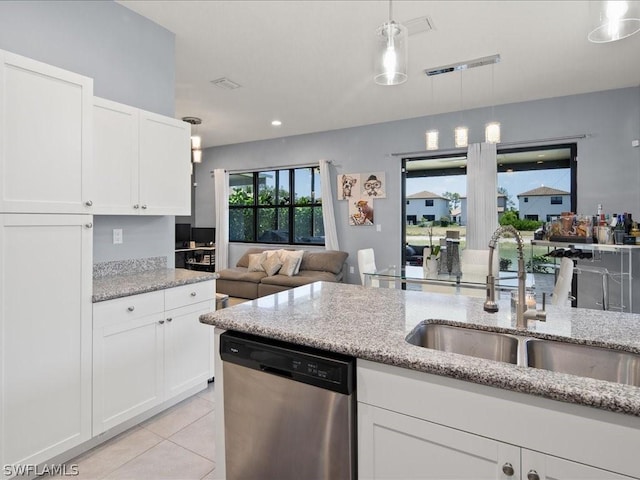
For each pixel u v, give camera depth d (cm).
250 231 714
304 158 632
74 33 229
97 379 191
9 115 158
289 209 669
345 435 120
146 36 271
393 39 174
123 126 231
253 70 359
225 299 333
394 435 114
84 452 191
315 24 276
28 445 164
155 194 250
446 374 103
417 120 529
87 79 187
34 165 166
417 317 154
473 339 146
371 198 571
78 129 182
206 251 742
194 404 241
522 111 459
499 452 98
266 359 134
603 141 419
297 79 382
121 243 263
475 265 418
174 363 234
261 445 139
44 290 169
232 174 727
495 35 292
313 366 124
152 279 240
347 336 129
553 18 267
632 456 84
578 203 432
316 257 575
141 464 183
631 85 402
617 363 122
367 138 571
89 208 187
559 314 158
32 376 165
